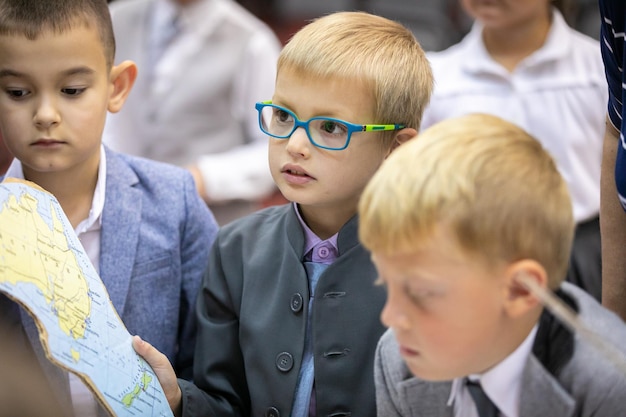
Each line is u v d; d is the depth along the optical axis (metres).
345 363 1.92
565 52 3.22
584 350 1.55
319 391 1.91
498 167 1.43
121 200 2.21
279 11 6.82
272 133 1.98
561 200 1.48
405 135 2.03
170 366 1.90
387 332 1.79
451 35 5.88
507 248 1.42
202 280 2.18
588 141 3.19
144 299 2.19
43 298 1.62
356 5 6.32
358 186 1.97
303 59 1.91
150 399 1.80
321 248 2.01
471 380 1.60
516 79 3.23
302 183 1.93
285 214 2.11
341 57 1.91
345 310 1.94
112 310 1.83
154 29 3.65
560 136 3.18
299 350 1.95
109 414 1.68
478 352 1.47
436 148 1.46
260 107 2.01
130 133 3.66
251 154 3.63
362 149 1.94
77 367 1.62
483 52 3.29
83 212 2.19
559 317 1.42
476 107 3.23
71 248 1.80
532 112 3.20
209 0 3.66
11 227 1.65
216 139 3.70
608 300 2.09
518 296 1.45
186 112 3.65
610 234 2.07
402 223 1.40
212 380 2.05
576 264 2.69
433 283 1.40
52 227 1.78
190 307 2.30
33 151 2.02
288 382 1.94
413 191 1.41
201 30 3.64
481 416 1.60
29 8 1.96
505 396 1.56
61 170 2.07
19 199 1.72
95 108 2.06
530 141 1.52
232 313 2.09
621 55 1.84
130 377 1.77
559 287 1.63
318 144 1.91
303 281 1.98
